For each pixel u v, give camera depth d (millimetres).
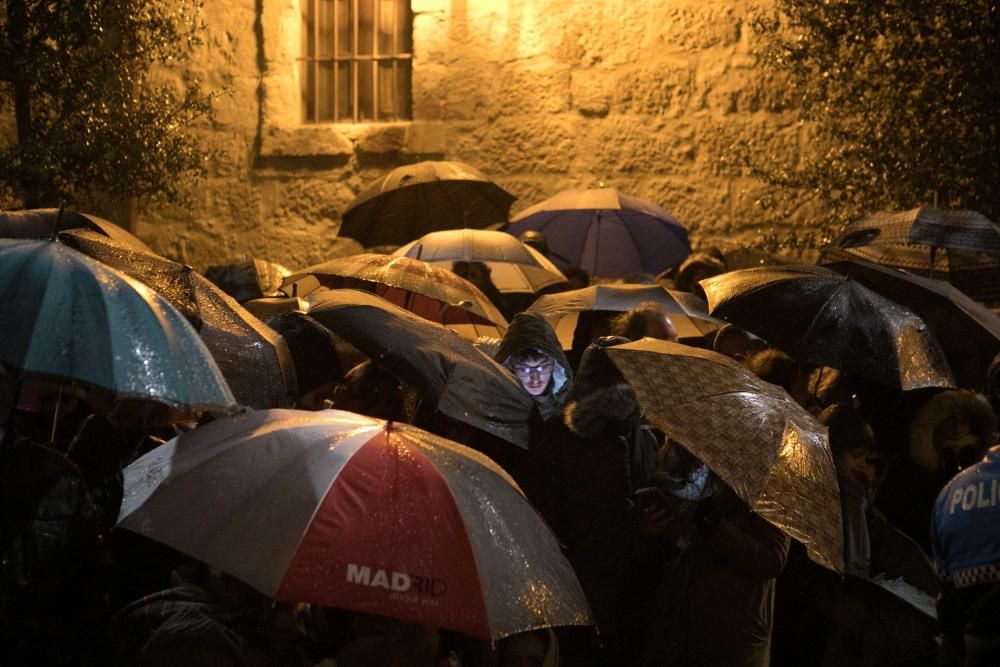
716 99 10430
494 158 10852
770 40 9086
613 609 4406
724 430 3582
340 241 11102
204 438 3004
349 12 11273
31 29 8094
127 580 3746
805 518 3449
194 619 2986
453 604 2664
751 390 3762
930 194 8070
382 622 3062
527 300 8430
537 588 2797
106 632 3146
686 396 3686
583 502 4434
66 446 4215
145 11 8930
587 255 8992
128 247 3799
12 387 3096
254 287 7086
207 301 3840
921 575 4629
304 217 11180
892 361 4820
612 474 4438
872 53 8438
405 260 5492
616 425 4469
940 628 4051
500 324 5555
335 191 11125
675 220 8922
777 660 4715
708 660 4008
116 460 3719
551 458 4488
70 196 8617
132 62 8898
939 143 7930
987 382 4070
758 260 10336
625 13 10594
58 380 2609
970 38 7996
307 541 2678
